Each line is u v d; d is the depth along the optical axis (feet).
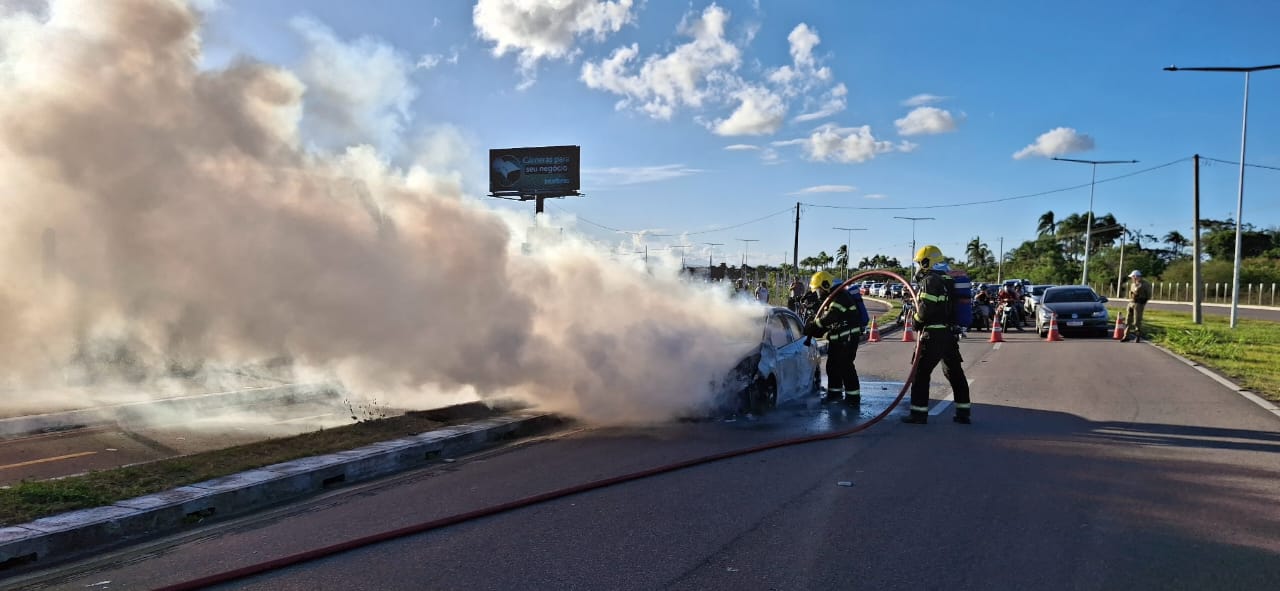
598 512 20.04
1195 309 106.22
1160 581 15.12
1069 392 40.68
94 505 19.34
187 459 23.95
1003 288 97.76
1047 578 15.30
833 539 17.70
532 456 26.86
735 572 15.81
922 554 16.67
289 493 22.27
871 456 26.14
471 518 19.67
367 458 24.57
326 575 16.05
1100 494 21.16
